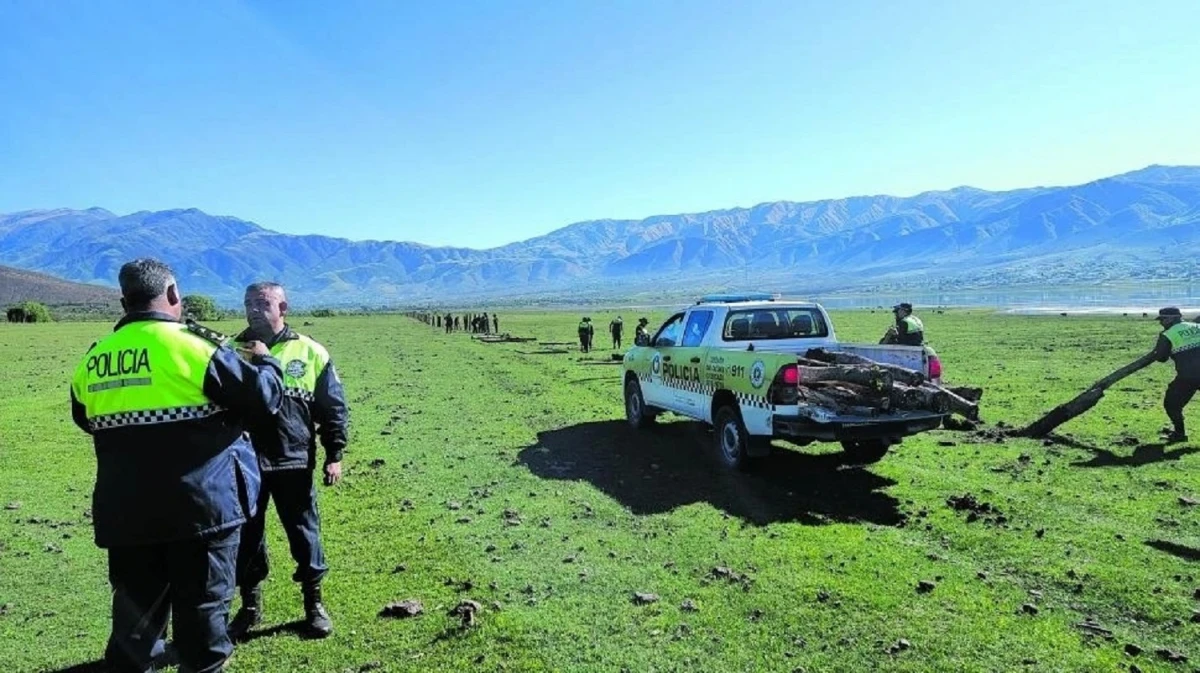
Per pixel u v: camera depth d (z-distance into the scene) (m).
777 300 11.13
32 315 81.38
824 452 10.41
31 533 7.51
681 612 5.35
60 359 30.00
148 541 3.48
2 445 11.95
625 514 7.79
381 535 7.27
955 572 5.98
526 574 6.14
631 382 12.82
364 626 5.21
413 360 28.47
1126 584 5.64
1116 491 8.03
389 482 9.42
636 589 5.78
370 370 24.58
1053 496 7.92
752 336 10.53
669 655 4.72
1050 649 4.70
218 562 3.68
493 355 30.14
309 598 5.09
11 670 4.73
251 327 4.95
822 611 5.31
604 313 104.31
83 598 5.89
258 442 4.83
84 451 11.52
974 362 21.66
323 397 5.08
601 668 4.57
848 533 6.99
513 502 8.35
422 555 6.66
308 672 4.57
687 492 8.57
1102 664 4.52
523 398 16.88
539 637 4.98
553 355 29.39
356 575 6.21
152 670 3.95
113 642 3.59
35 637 5.20
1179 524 6.92
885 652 4.71
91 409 3.53
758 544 6.73
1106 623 5.06
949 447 10.43
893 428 8.37
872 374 8.61
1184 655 4.59
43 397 17.70
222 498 3.64
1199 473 8.62
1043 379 17.12
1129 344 26.31
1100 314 54.50
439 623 5.23
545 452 10.99
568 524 7.49
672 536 7.02
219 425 3.67
